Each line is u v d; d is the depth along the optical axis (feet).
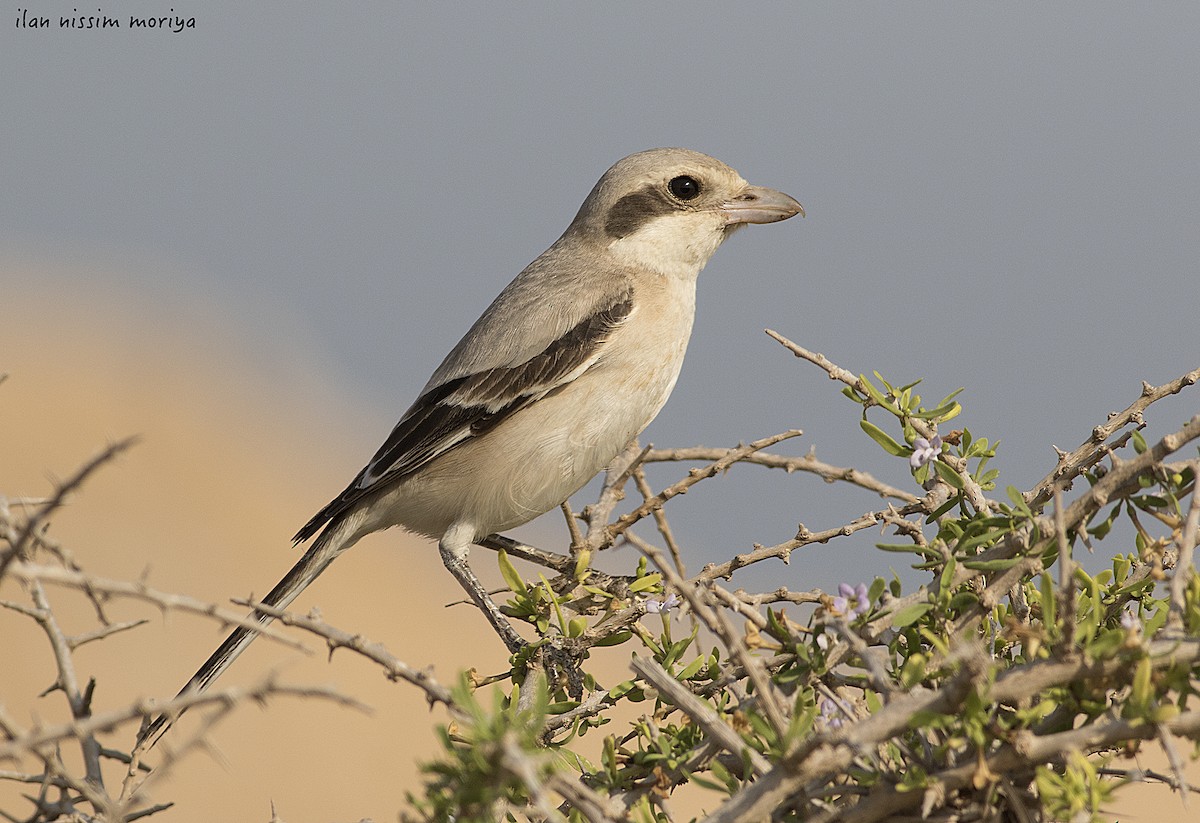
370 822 21.21
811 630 19.20
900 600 19.19
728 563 24.03
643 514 25.21
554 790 15.14
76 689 17.31
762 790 15.38
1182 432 18.16
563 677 23.98
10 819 16.24
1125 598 19.56
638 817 16.92
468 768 13.53
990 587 19.06
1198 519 16.78
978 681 14.99
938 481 23.03
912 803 15.88
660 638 21.20
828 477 22.85
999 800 16.20
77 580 14.53
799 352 23.26
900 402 23.11
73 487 14.51
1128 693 16.07
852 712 18.24
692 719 16.87
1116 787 15.11
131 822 17.04
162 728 19.61
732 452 23.71
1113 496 18.79
